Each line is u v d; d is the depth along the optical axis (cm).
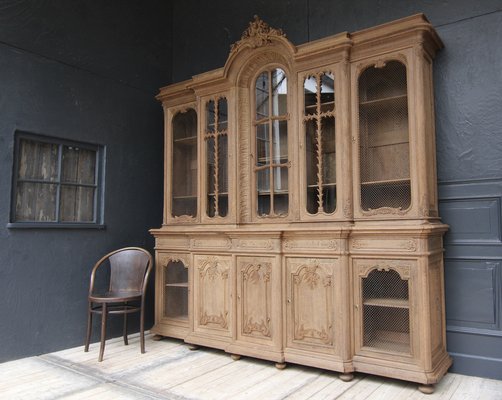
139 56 401
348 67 282
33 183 323
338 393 242
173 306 356
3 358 296
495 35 274
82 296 344
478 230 273
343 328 262
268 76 317
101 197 364
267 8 372
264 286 296
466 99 280
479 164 274
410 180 259
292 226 292
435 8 294
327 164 286
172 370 282
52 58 334
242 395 240
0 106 302
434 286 258
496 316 265
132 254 354
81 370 283
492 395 237
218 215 331
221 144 336
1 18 305
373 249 261
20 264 308
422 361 242
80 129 350
